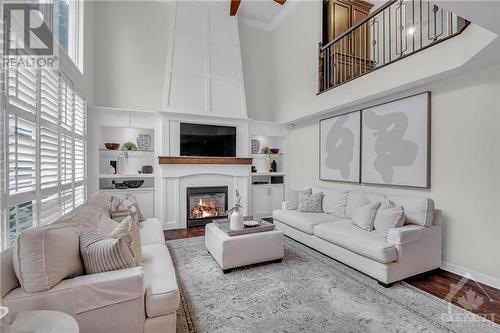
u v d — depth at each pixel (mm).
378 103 3838
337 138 4609
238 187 5430
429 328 1893
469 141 2779
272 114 6297
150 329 1606
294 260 3225
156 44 5109
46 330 1118
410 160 3352
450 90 2945
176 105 4895
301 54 5199
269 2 5410
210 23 5352
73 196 2994
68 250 1537
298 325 1934
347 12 5023
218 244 2936
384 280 2500
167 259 2186
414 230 2646
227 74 5410
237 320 1993
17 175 1668
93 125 4363
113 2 4801
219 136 5246
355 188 4309
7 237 1509
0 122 1461
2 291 1325
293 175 6047
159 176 4785
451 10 1672
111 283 1505
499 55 2365
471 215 2764
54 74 2369
